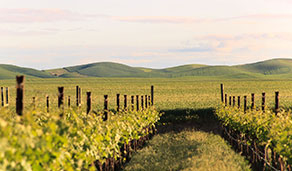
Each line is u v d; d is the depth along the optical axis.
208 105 33.69
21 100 7.56
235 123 19.09
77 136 8.62
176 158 13.11
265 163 13.09
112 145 12.10
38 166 6.30
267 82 86.12
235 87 68.38
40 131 6.61
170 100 41.31
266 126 13.80
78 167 7.95
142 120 19.06
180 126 27.02
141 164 13.22
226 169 10.80
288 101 39.97
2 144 5.24
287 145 10.72
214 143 16.62
